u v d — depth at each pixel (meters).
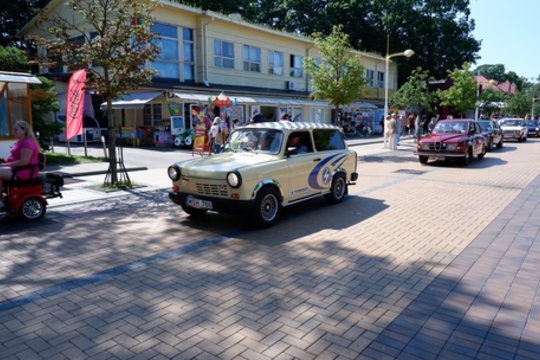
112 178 10.38
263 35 27.30
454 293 4.33
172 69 22.52
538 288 4.43
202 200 6.76
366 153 19.73
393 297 4.25
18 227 6.88
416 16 39.50
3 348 3.33
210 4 30.23
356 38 41.72
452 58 41.62
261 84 27.55
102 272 4.96
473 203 8.66
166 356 3.21
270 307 4.03
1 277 4.81
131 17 10.29
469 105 32.59
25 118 11.08
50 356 3.22
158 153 18.08
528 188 10.29
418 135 27.23
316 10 40.88
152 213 7.93
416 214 7.77
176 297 4.27
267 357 3.19
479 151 16.34
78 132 12.38
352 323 3.71
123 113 23.81
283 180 7.14
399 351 3.27
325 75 18.33
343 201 8.99
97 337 3.50
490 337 3.48
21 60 14.83
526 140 28.48
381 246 5.89
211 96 20.58
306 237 6.35
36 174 7.16
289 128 7.62
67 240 6.20
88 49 9.75
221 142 15.46
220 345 3.36
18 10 26.94
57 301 4.19
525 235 6.36
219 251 5.71
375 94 37.53
